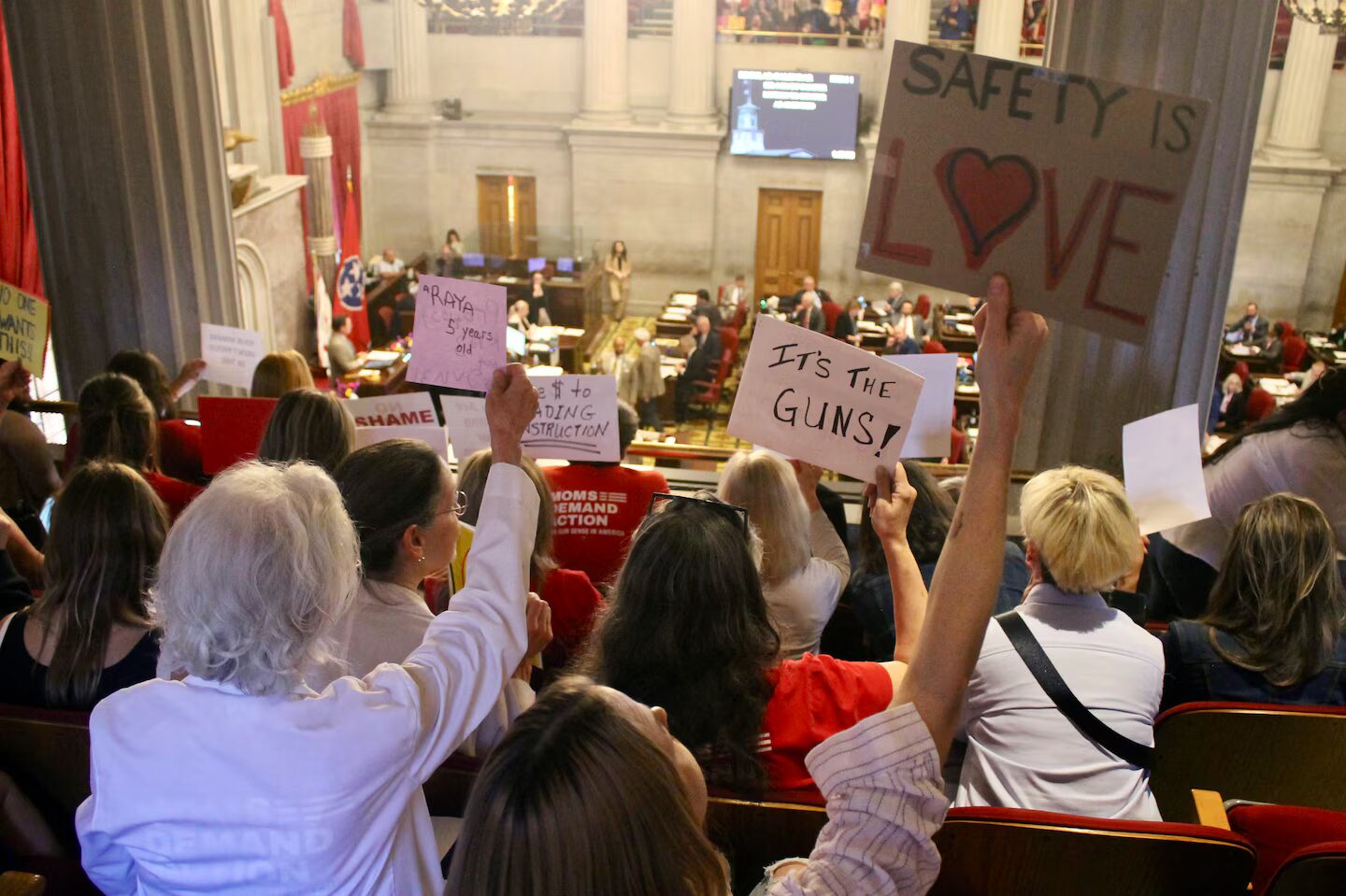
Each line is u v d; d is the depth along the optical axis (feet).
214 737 3.61
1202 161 13.75
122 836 3.65
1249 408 37.35
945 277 4.23
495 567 4.23
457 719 3.91
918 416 10.00
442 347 7.10
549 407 9.42
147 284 17.78
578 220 55.06
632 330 53.06
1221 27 13.16
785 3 51.29
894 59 4.10
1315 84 46.19
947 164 4.13
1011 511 14.94
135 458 10.03
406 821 4.04
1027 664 6.17
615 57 52.34
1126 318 4.07
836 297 55.06
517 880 2.84
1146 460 9.09
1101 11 13.55
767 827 5.10
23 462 11.18
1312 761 6.38
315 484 3.86
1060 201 4.06
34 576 9.04
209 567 3.58
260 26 40.27
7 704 5.86
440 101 54.39
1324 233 48.08
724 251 55.21
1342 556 9.63
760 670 5.19
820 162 53.06
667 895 2.86
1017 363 3.41
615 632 5.19
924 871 3.22
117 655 6.13
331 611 3.77
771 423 6.75
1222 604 7.25
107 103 16.70
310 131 44.01
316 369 41.22
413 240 55.62
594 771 2.85
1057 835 4.94
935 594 3.43
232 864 3.59
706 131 52.49
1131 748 5.98
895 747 3.26
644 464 15.19
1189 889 4.98
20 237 27.78
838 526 10.30
